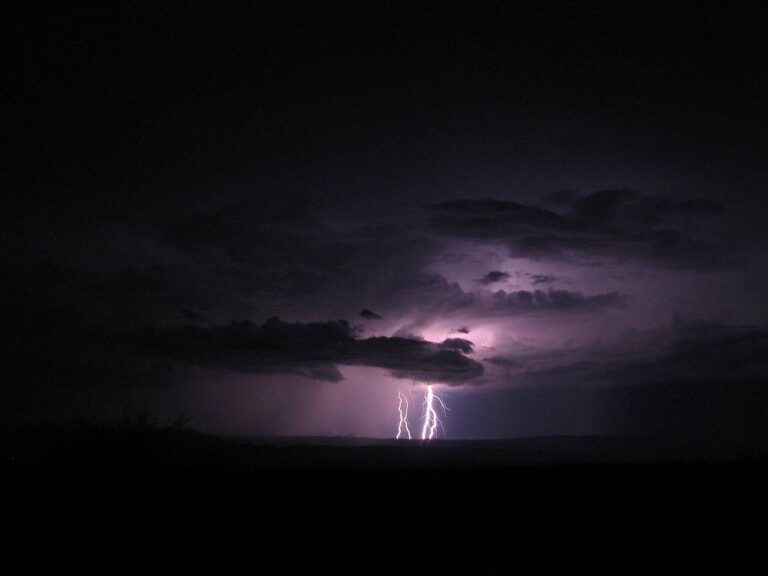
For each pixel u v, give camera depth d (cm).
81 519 725
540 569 595
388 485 982
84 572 562
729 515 777
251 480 1004
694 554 636
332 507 825
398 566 603
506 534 708
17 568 564
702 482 987
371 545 666
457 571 591
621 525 743
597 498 888
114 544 641
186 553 623
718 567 597
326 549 650
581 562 615
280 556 624
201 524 723
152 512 767
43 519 719
